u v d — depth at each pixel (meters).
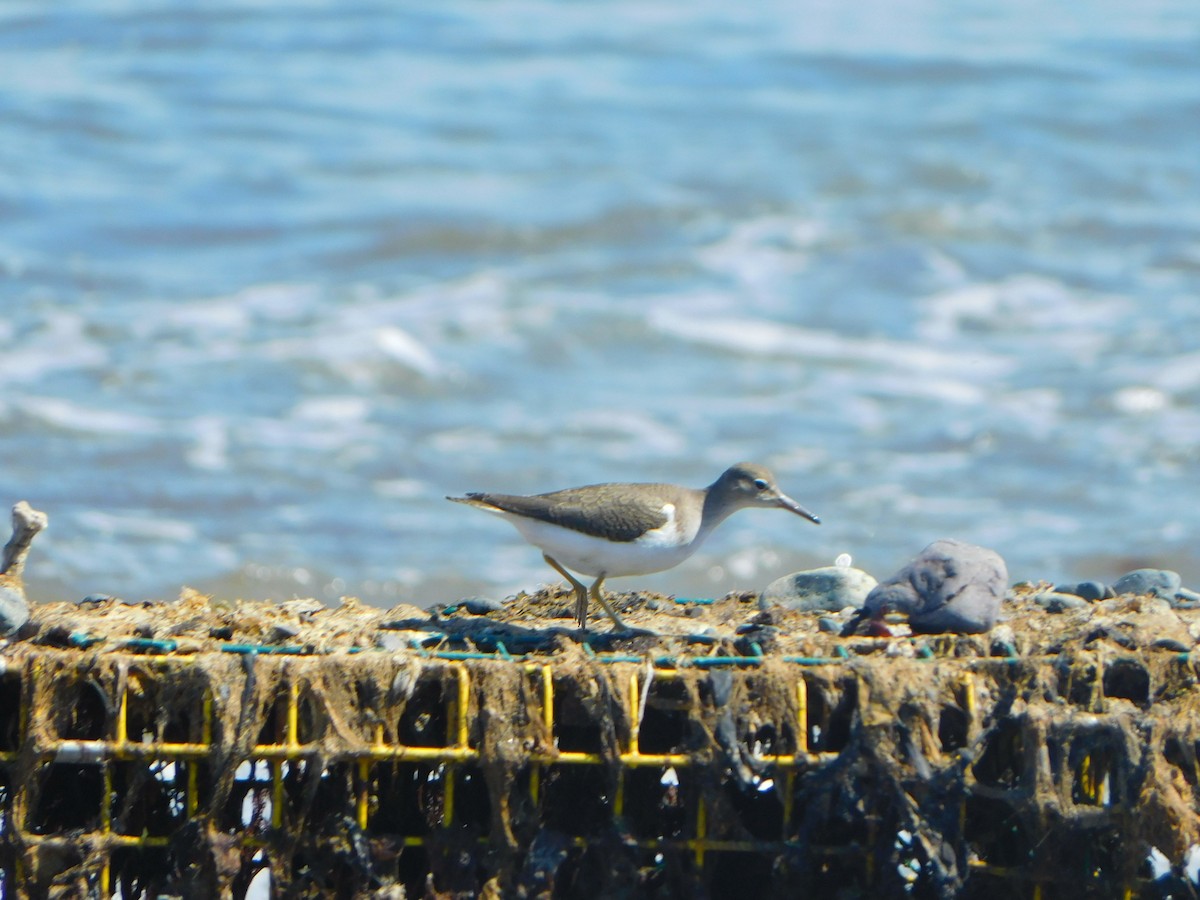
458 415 20.97
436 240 27.92
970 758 7.38
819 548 16.97
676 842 7.43
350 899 7.57
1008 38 40.09
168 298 24.95
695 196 30.00
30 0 39.81
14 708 7.77
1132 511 17.77
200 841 7.30
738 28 40.78
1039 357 23.27
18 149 30.52
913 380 22.42
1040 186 30.95
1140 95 35.19
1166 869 8.55
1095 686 7.64
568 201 29.41
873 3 43.91
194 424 20.08
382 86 35.78
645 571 8.76
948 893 7.25
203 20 39.12
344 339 22.94
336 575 16.23
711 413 21.17
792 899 7.46
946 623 8.40
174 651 7.77
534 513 8.59
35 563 16.02
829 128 33.69
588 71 37.31
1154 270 27.20
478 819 7.81
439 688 7.68
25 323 23.28
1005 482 18.86
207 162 30.67
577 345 23.70
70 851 7.32
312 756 7.28
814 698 7.58
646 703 7.52
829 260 27.61
